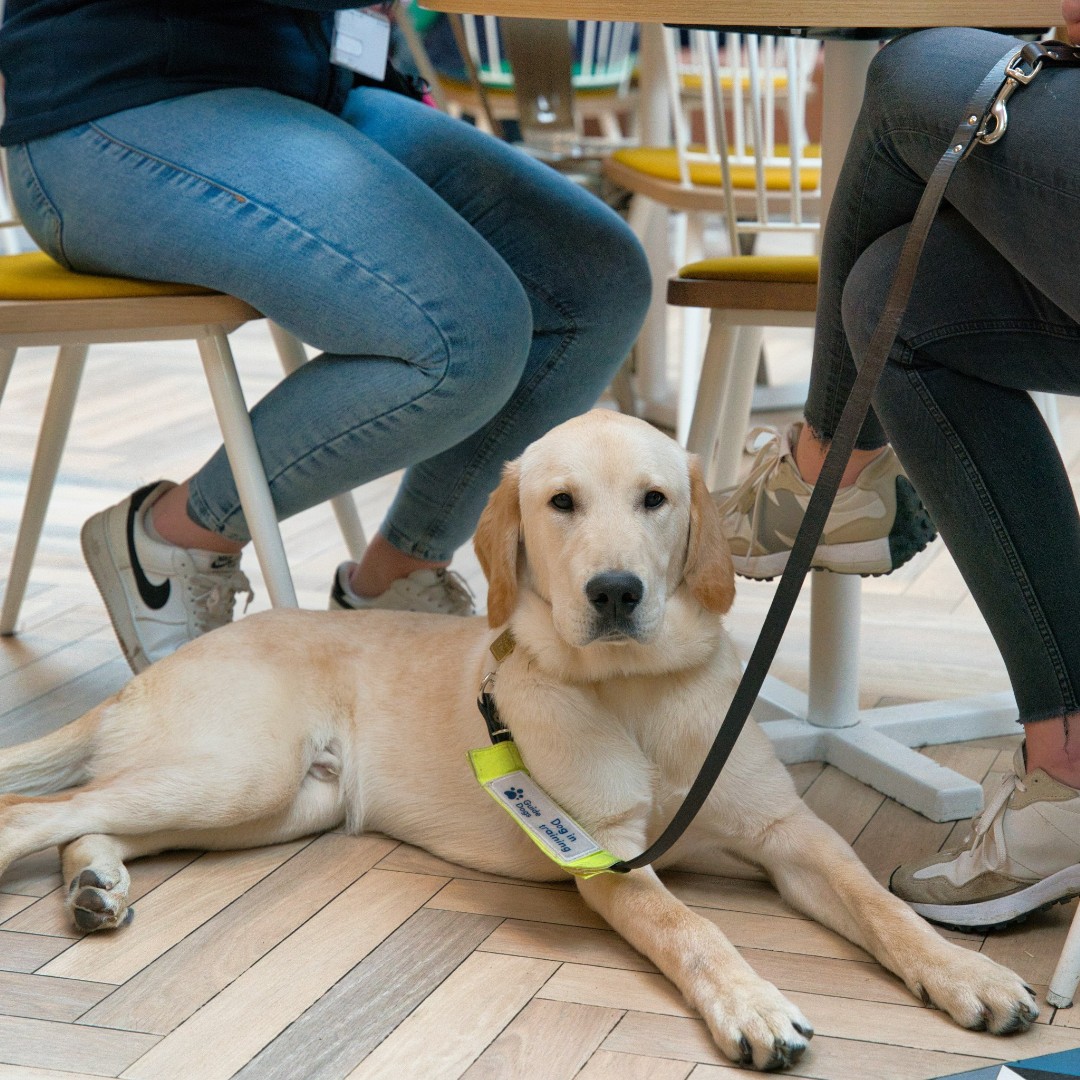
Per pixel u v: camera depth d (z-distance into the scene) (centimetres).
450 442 199
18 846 151
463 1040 127
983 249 135
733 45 332
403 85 239
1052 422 266
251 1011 133
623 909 141
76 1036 129
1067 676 135
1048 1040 125
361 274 183
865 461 169
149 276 192
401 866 165
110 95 191
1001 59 127
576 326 217
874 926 138
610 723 152
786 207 321
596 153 393
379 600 230
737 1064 123
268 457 198
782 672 226
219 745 162
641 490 149
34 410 416
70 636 246
